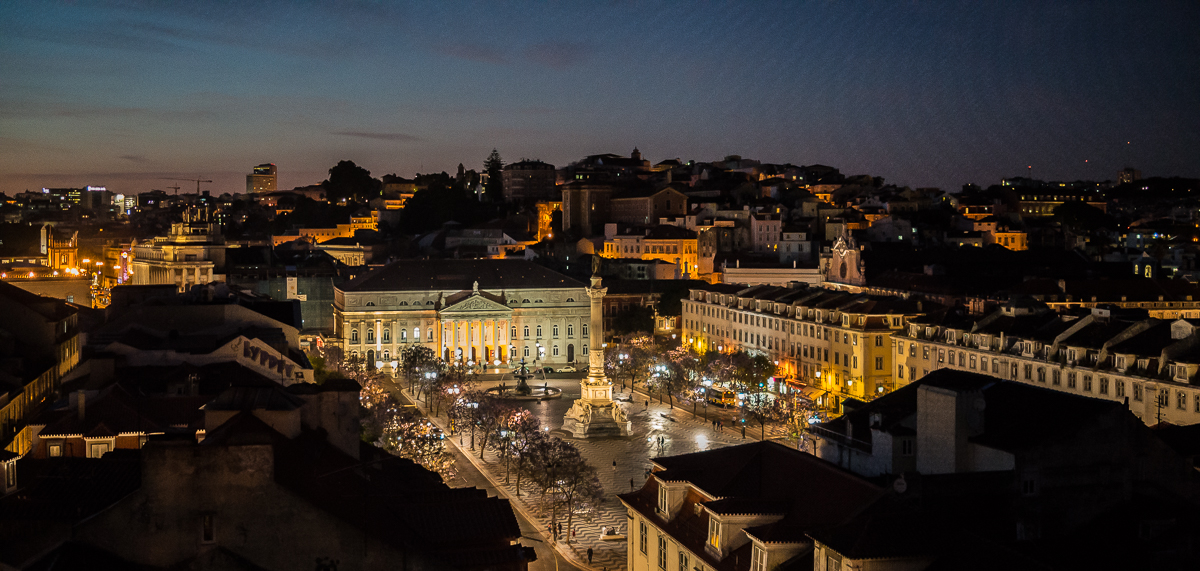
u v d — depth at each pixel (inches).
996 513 3193.9
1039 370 7421.3
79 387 5502.0
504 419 7824.8
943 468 3607.3
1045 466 3280.0
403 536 2642.7
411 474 3747.5
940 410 3629.4
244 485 2410.2
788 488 3479.3
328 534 2443.4
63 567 2283.5
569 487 6003.9
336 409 3538.4
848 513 3125.0
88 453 4284.0
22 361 5423.2
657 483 4099.4
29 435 4682.6
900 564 2783.0
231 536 2406.5
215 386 5423.2
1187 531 3036.4
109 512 2381.9
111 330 7017.7
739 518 3316.9
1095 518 3294.8
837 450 4340.6
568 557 5344.5
